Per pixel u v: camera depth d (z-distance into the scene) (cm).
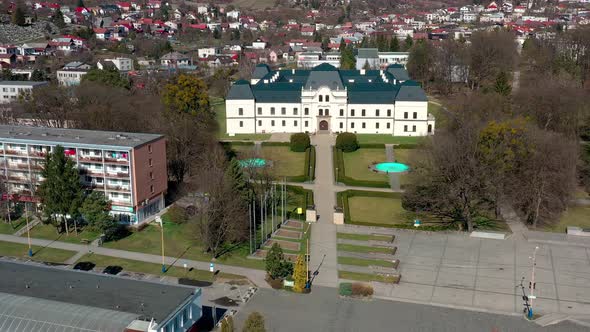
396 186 17812
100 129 18925
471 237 14112
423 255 13138
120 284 10075
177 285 10050
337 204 16450
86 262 12825
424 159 16900
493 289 11575
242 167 16788
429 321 10419
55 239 14125
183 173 18088
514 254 13138
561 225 14988
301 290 11469
